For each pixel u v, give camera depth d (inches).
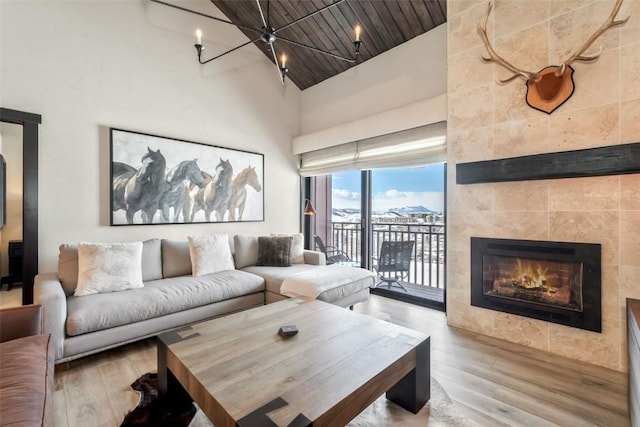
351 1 133.7
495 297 105.3
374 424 63.6
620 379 79.4
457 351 95.1
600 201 86.6
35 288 90.6
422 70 137.9
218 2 155.5
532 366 86.0
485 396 72.3
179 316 102.7
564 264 93.4
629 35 81.6
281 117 187.3
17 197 181.8
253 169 172.9
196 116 150.9
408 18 133.9
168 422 63.6
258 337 68.1
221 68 159.9
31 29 108.8
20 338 63.2
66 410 67.3
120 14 128.2
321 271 126.0
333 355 60.2
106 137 124.2
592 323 87.4
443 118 121.8
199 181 150.5
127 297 95.3
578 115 88.8
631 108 81.4
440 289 158.7
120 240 127.5
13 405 42.5
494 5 104.7
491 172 102.9
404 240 167.3
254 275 128.4
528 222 98.7
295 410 44.4
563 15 91.5
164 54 140.3
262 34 103.1
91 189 120.7
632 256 82.1
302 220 198.5
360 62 162.9
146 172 133.6
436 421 64.2
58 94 113.7
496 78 104.3
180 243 131.7
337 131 165.8
